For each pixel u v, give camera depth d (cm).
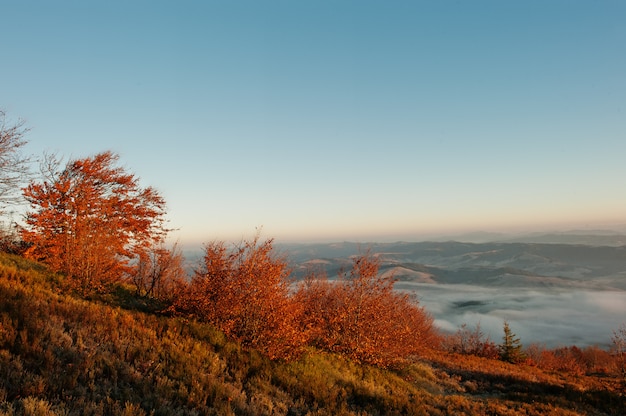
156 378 768
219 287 1290
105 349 827
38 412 517
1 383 575
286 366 1166
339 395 1053
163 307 1433
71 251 1488
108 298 1367
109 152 2144
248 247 1321
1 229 1991
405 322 1786
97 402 624
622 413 1406
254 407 781
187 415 666
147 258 1842
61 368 684
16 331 752
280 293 1291
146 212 2147
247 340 1234
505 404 1348
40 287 1198
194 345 1041
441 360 2439
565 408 1391
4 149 1805
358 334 1595
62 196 1925
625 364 2691
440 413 1106
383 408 1038
